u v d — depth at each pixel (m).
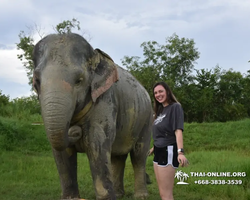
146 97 5.70
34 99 24.83
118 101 4.66
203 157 9.74
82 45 3.87
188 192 6.12
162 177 3.56
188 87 33.59
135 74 32.69
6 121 13.28
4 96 23.66
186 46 35.88
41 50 3.79
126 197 5.78
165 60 35.97
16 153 10.60
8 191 5.95
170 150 3.55
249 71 32.03
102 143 4.12
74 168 4.49
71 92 3.47
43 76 3.44
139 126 5.43
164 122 3.60
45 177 7.24
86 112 4.03
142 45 36.31
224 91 32.72
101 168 4.11
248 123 16.53
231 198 5.57
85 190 6.16
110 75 4.15
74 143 4.21
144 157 5.81
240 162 7.93
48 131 3.26
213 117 31.14
